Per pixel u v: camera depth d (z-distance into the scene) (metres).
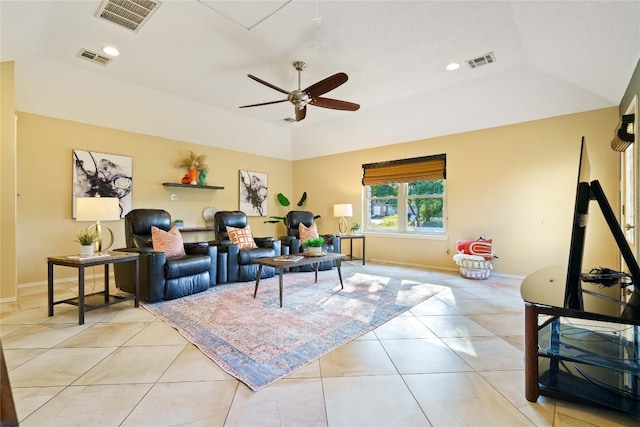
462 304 3.09
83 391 1.57
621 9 1.99
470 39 2.93
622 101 3.36
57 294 3.44
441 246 5.10
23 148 3.76
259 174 6.58
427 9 2.49
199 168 5.39
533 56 3.21
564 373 1.60
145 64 3.48
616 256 3.57
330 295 3.40
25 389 1.58
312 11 2.52
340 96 4.41
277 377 1.71
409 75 3.74
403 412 1.42
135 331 2.37
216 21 2.67
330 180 6.64
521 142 4.28
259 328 2.43
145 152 4.85
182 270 3.29
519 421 1.36
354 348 2.08
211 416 1.38
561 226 3.99
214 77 3.81
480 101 4.21
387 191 5.91
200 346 2.10
